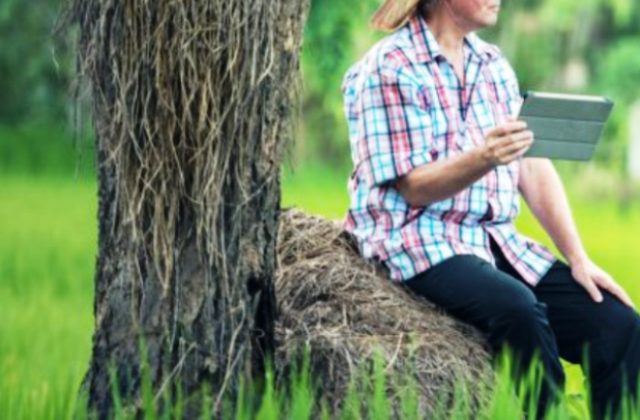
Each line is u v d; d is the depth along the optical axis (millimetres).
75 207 27703
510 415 8984
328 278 9672
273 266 9266
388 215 9828
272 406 8828
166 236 9016
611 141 38500
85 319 16531
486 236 9898
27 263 20250
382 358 9211
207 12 8875
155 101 8922
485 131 9883
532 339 9469
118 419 8781
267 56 8984
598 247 26125
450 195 9617
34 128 37281
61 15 9102
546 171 10289
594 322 9961
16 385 10594
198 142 8938
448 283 9633
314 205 29016
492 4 9883
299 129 9203
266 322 9266
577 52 39594
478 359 9406
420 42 9883
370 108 9797
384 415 8836
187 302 9055
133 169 8992
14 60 36906
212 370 9070
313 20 21984
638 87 39219
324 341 9266
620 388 9930
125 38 8922
